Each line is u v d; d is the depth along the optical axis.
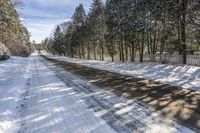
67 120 6.86
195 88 11.02
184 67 19.98
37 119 7.10
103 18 51.94
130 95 9.85
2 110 8.09
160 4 27.08
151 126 6.05
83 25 70.94
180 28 25.55
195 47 27.98
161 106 7.97
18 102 9.52
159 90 10.78
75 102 8.99
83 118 6.96
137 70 20.42
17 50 66.06
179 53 27.64
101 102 8.79
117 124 6.29
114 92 10.62
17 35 63.31
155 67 21.97
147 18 33.97
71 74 19.11
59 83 14.21
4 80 16.23
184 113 7.11
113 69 22.27
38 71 23.34
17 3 35.97
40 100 9.69
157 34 36.19
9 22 35.75
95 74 18.34
